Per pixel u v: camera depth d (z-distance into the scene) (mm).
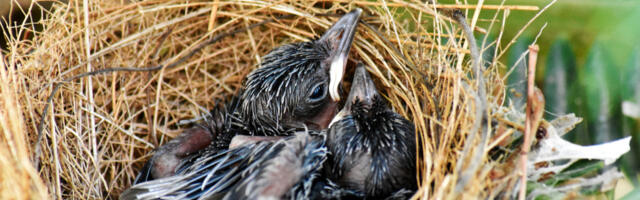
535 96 1068
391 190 1075
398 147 1074
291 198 1065
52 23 1103
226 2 1109
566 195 1079
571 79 1111
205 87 1122
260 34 1119
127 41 1110
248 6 1117
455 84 1076
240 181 1067
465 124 1069
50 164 1088
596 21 1108
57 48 1098
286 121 1096
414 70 1093
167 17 1115
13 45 1102
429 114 1087
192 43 1115
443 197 1059
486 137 1062
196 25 1118
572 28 1110
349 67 1113
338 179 1076
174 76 1121
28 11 1108
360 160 1074
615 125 1107
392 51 1100
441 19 1094
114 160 1102
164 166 1099
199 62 1120
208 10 1111
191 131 1108
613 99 1109
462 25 1084
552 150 1075
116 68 1099
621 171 1102
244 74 1122
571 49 1112
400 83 1095
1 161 1063
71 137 1099
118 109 1105
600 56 1111
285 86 1091
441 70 1091
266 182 1059
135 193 1080
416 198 1064
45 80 1095
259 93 1094
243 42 1119
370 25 1100
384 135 1075
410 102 1092
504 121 1074
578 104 1109
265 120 1096
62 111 1096
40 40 1100
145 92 1114
